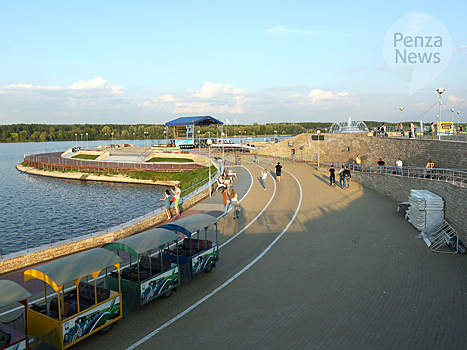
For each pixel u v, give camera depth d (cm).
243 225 1917
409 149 2888
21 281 1213
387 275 1221
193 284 1198
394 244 1531
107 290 914
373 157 3725
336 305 1020
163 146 7756
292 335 871
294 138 5403
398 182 2277
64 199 4416
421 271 1247
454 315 946
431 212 1669
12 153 14300
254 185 3128
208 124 7844
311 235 1698
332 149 4612
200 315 985
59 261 867
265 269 1311
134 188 5119
